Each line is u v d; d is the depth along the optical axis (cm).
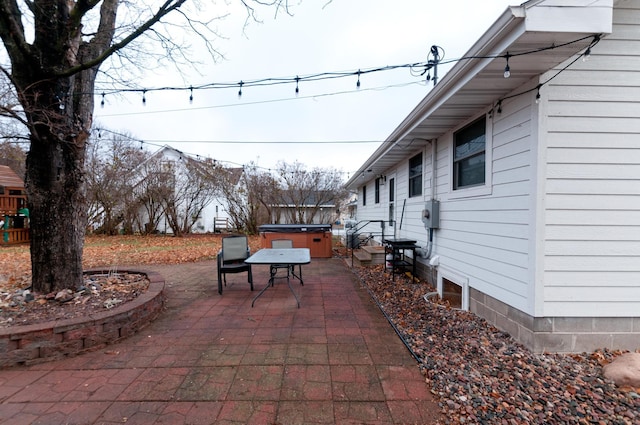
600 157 276
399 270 629
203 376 241
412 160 646
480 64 271
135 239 1320
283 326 347
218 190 1566
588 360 268
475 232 383
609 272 279
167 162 1493
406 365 259
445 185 477
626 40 274
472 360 268
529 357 272
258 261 409
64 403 207
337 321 363
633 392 220
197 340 308
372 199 1068
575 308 279
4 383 231
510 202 315
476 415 195
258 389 224
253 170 1542
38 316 300
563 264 279
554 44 234
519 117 301
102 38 387
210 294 480
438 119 417
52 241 357
